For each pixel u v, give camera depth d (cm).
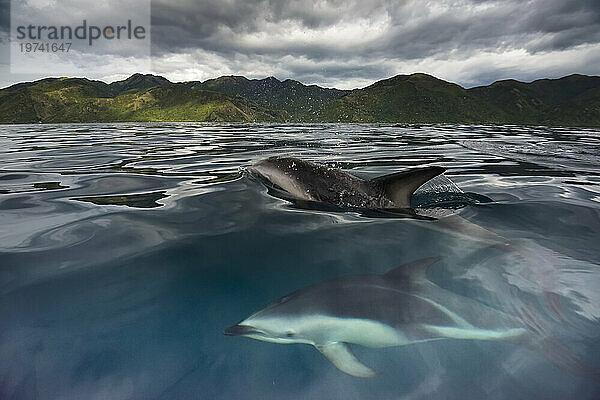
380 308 341
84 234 533
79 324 312
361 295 360
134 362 270
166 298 360
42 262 435
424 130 3966
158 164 1194
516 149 1808
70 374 255
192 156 1406
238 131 3397
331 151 1625
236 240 519
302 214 652
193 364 271
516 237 540
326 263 445
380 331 318
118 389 244
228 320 327
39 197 750
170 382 253
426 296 361
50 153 1505
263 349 295
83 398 236
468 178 999
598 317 334
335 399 246
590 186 898
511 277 407
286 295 367
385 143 2081
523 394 248
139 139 2311
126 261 443
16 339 290
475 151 1688
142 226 574
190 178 953
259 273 418
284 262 447
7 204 694
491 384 258
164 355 279
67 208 670
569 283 397
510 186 893
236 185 870
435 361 284
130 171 1059
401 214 661
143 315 330
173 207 684
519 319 330
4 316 321
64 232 541
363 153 1561
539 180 974
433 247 497
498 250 487
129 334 301
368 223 604
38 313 327
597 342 301
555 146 2027
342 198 741
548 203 731
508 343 302
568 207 702
